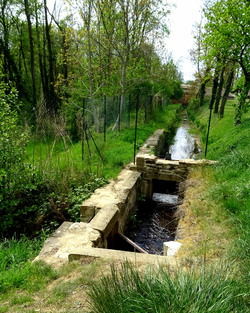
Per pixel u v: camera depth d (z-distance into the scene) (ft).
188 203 19.21
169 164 27.58
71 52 50.11
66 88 49.42
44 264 11.85
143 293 8.02
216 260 11.28
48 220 21.13
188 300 7.35
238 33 34.24
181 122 92.63
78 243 13.67
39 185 23.36
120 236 18.31
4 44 65.72
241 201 16.11
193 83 130.31
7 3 65.98
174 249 13.47
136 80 54.85
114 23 46.26
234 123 39.42
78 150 33.99
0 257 13.56
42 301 9.46
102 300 7.96
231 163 23.13
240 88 41.06
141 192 29.17
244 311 7.42
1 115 19.71
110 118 51.93
